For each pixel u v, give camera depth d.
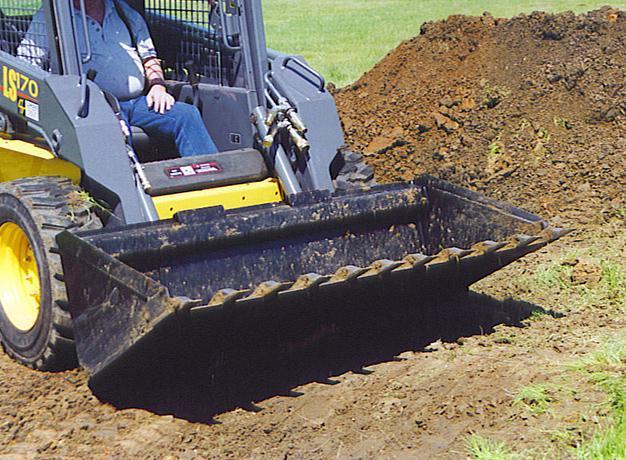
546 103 8.80
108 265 4.30
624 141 8.23
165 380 4.84
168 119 5.80
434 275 5.05
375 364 5.06
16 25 5.74
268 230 5.20
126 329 4.25
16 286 5.31
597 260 6.40
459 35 9.95
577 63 8.99
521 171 8.18
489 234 5.43
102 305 4.38
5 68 5.55
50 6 5.23
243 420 4.50
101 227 4.97
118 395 4.81
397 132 9.07
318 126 5.61
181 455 4.19
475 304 5.86
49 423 4.53
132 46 5.92
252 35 5.75
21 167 5.72
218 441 4.31
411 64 9.98
